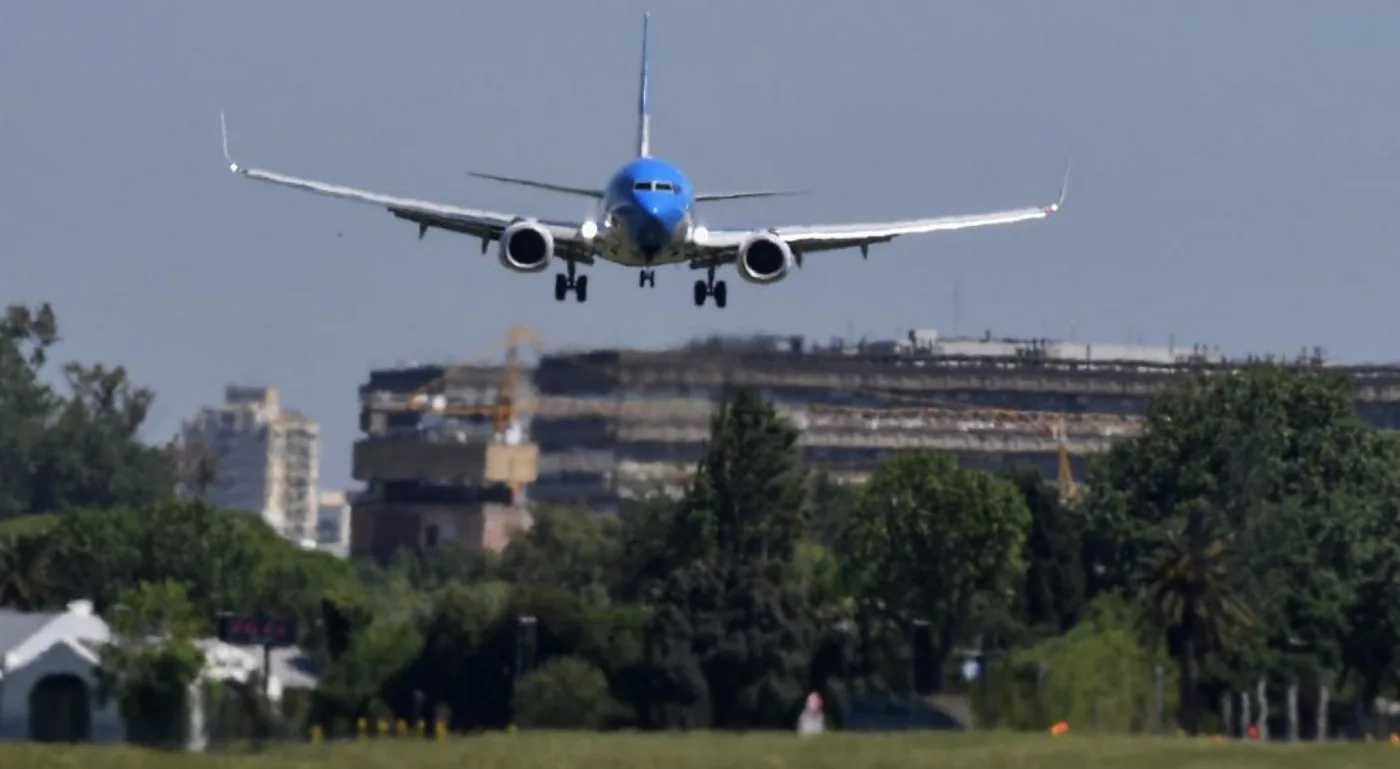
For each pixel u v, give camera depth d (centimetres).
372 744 15925
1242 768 14650
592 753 15138
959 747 15550
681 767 14512
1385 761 14962
